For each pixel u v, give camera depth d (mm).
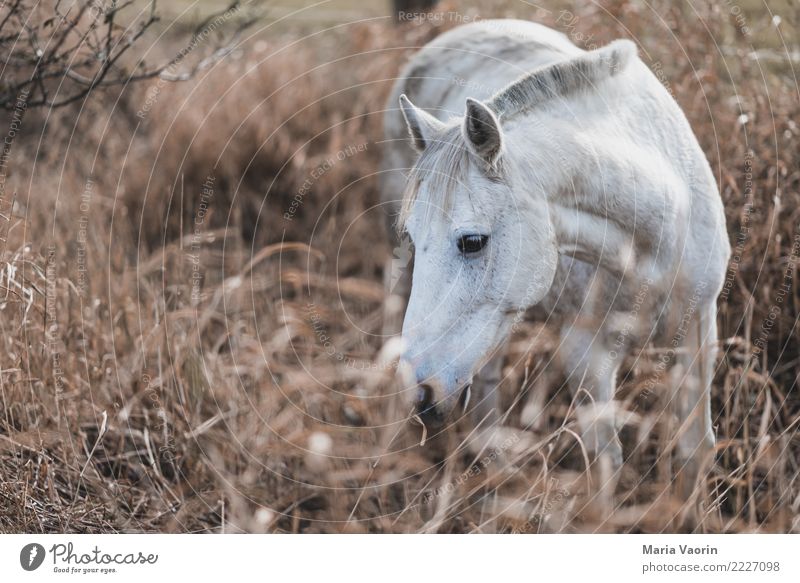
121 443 5809
